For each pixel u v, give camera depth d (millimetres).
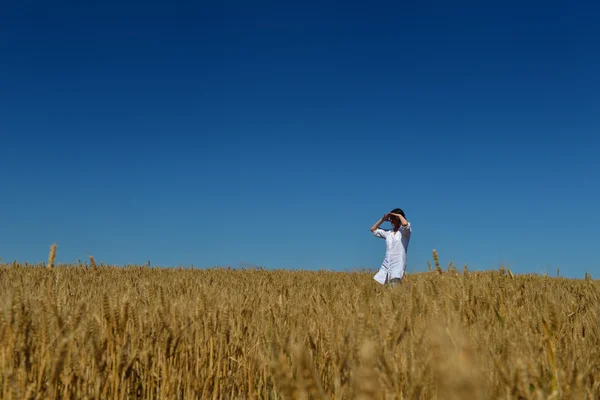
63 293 5441
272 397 4281
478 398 1692
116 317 3895
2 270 12648
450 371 1739
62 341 3350
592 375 3574
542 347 3711
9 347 3424
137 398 4242
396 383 2568
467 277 6520
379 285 11477
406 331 3484
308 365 2139
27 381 3502
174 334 4238
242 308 5641
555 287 8367
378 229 11977
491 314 5098
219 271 17609
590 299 6957
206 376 4488
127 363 3896
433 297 5023
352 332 3148
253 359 4727
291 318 4793
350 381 2957
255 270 19062
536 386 2729
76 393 3701
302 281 13219
